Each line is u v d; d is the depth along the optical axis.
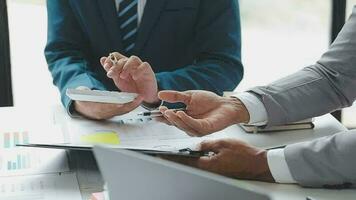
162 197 0.70
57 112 1.45
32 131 1.29
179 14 1.74
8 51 2.24
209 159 1.06
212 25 1.74
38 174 1.08
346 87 1.34
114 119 1.39
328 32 2.44
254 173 1.06
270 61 2.46
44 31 2.25
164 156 1.06
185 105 1.29
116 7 1.71
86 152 1.17
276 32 2.47
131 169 0.71
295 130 1.33
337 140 1.04
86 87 1.41
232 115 1.27
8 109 1.48
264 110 1.30
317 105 1.33
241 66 1.72
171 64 1.79
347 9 2.38
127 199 0.74
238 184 0.62
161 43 1.75
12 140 1.24
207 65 1.66
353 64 1.34
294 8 2.44
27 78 2.27
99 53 1.74
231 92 1.50
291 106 1.31
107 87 1.52
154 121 1.36
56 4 1.72
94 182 1.04
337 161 1.01
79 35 1.73
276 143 1.24
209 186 0.64
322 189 1.03
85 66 1.62
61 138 1.24
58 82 1.55
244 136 1.28
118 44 1.73
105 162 0.74
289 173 1.04
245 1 2.40
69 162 1.13
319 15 2.44
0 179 1.05
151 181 0.70
